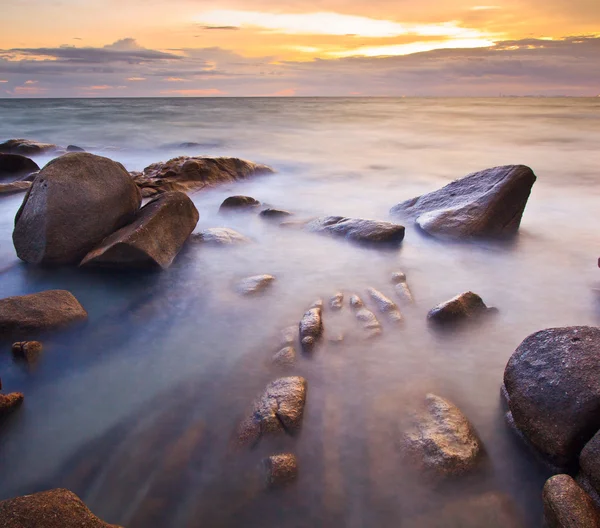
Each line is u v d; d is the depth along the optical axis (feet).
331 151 54.29
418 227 23.70
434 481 9.10
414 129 80.79
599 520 7.76
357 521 8.55
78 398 11.62
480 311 14.92
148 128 79.36
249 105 207.10
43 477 9.50
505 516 8.61
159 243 18.74
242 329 14.58
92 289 17.30
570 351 9.76
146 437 10.39
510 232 23.57
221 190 33.14
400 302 16.05
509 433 10.30
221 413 11.06
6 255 20.35
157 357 13.26
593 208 29.50
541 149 56.49
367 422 10.57
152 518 8.66
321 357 12.83
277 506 8.83
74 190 18.72
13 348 12.79
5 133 72.38
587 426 8.75
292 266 19.36
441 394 11.47
